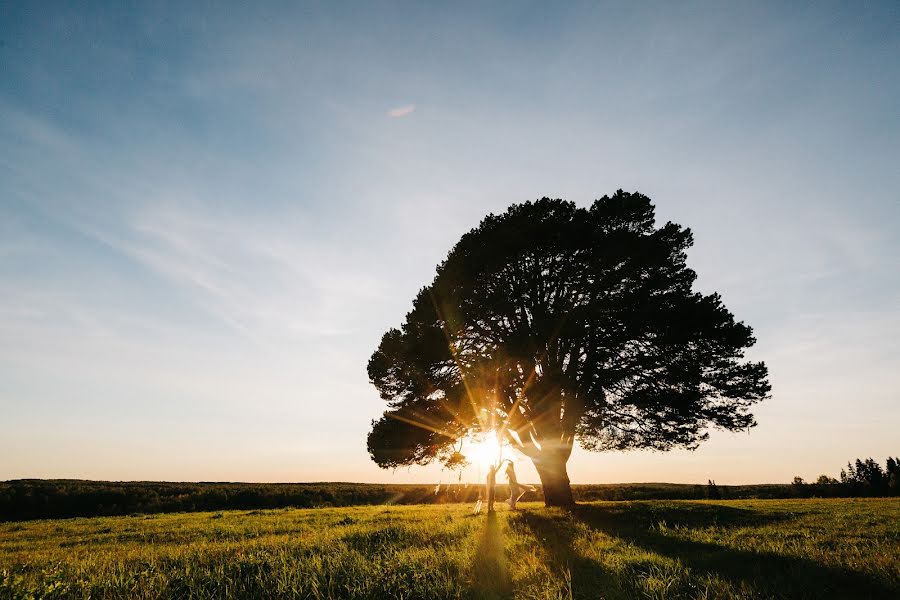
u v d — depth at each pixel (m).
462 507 25.02
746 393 18.66
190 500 47.56
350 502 50.28
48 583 6.06
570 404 19.19
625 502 22.94
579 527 11.65
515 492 18.72
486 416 19.75
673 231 20.58
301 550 8.85
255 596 5.96
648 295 18.97
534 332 19.06
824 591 5.55
